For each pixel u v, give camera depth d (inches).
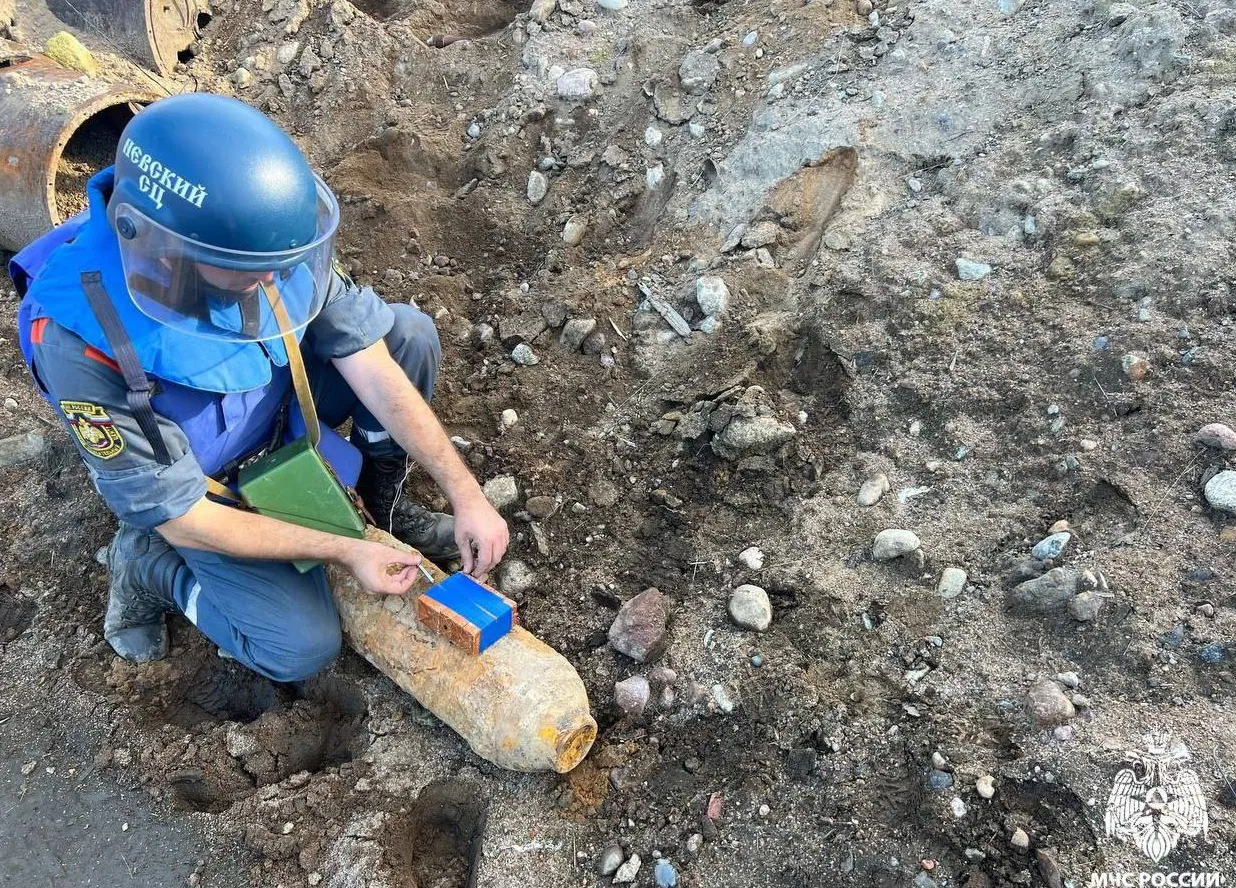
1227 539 83.0
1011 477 94.1
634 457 107.6
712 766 82.2
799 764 80.0
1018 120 118.2
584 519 103.0
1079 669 80.6
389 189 146.6
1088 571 83.9
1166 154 106.1
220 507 76.9
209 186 63.3
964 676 82.7
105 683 95.1
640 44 150.3
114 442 70.2
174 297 67.4
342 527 83.8
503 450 109.9
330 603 88.0
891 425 102.4
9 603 102.3
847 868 74.0
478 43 163.8
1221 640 77.8
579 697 80.4
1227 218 98.6
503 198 142.6
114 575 93.2
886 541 91.3
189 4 168.9
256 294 71.1
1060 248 105.5
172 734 90.4
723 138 134.5
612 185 138.9
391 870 79.4
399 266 134.9
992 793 74.7
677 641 90.7
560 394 115.6
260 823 82.7
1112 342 96.5
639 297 123.0
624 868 77.2
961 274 108.4
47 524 108.3
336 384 92.7
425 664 83.4
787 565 94.6
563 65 153.6
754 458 102.3
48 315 69.0
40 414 120.6
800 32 139.7
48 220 132.0
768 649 88.0
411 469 110.5
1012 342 101.9
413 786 84.4
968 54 126.0
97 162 149.7
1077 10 124.0
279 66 165.8
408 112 158.1
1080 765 74.5
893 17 136.3
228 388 74.8
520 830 80.4
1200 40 112.0
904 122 122.8
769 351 110.6
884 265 111.9
